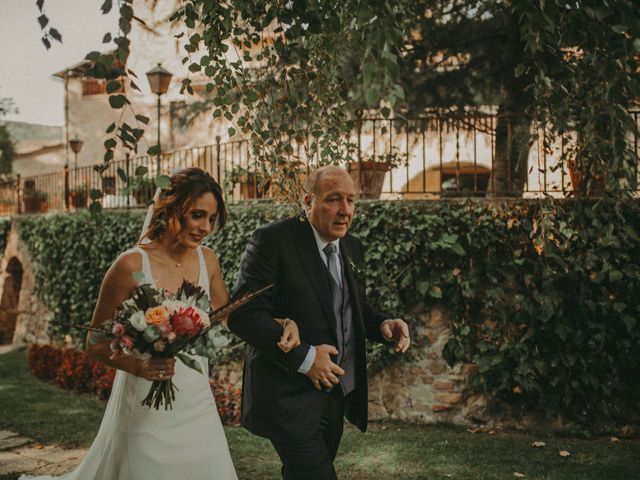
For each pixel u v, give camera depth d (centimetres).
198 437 235
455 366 537
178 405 234
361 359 280
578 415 507
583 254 500
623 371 500
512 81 648
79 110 1934
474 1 620
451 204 533
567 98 305
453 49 664
